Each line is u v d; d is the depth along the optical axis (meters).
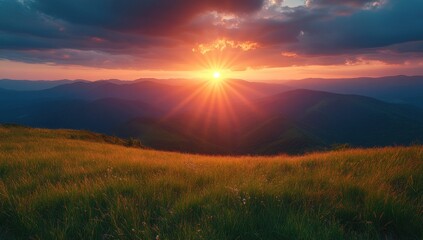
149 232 4.25
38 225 4.81
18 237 4.57
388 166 7.72
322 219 4.66
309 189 6.25
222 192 5.96
